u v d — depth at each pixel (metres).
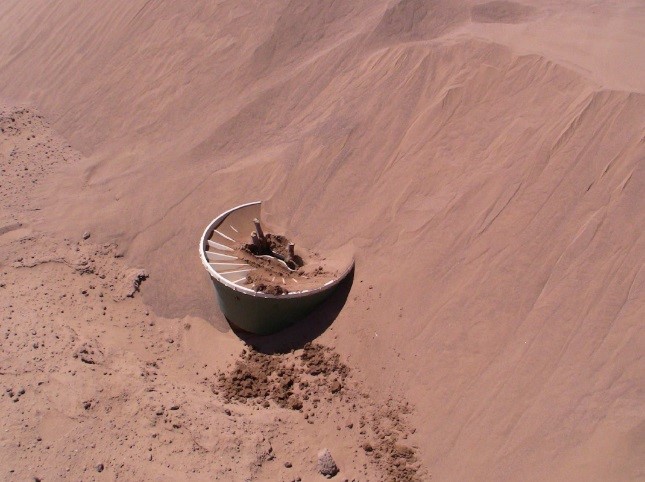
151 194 10.42
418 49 10.23
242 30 12.58
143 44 13.52
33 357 7.29
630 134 7.48
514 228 7.53
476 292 7.32
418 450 6.56
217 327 8.40
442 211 8.13
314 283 7.98
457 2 11.92
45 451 6.18
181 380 7.54
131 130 12.15
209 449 6.34
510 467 6.10
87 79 13.63
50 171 11.67
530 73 8.91
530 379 6.53
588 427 6.01
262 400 7.29
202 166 10.70
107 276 9.26
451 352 7.07
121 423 6.53
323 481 6.22
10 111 13.52
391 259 8.12
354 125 9.74
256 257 8.46
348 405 7.09
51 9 15.77
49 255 9.55
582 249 7.04
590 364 6.36
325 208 9.13
